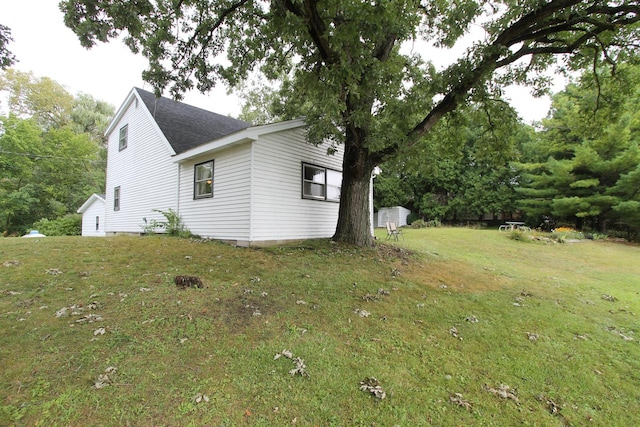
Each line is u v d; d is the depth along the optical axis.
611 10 5.90
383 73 5.97
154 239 8.17
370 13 4.32
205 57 7.66
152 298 3.93
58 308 3.48
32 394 2.19
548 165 17.42
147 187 11.94
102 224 16.31
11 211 19.83
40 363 2.51
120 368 2.54
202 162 9.45
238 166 8.23
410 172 8.10
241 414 2.20
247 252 7.01
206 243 8.02
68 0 5.29
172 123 11.78
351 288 5.13
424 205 23.70
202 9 7.02
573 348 3.80
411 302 4.79
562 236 14.34
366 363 3.00
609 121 8.16
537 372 3.19
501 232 16.05
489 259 9.88
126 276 4.73
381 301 4.69
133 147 12.92
